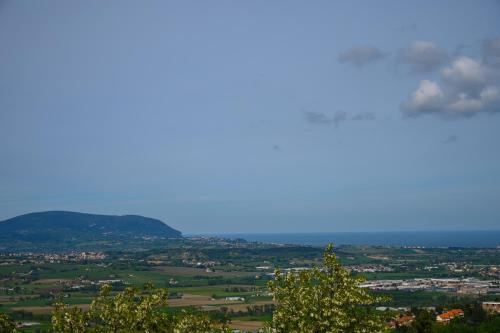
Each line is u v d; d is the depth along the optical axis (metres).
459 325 117.12
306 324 38.62
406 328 109.50
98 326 40.19
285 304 39.72
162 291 41.62
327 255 40.44
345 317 37.84
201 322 42.19
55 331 39.84
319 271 40.59
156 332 40.72
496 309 148.50
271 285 40.69
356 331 38.03
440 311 147.12
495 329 110.75
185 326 41.59
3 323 40.81
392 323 113.56
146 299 40.47
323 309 38.28
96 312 40.66
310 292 39.25
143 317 39.91
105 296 41.41
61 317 40.09
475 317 124.50
